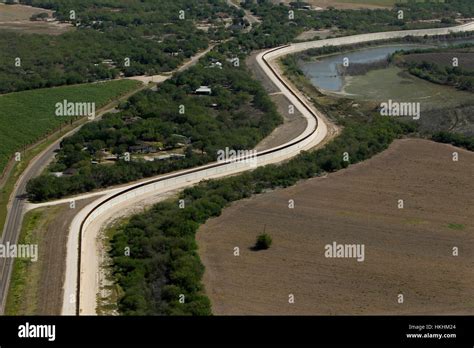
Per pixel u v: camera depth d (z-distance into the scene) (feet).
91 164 554.87
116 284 372.38
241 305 350.43
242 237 429.79
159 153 585.63
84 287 369.09
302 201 485.56
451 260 402.31
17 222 457.27
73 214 460.96
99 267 392.68
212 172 539.29
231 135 609.01
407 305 354.33
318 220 454.40
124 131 612.29
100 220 460.55
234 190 498.28
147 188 508.94
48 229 438.81
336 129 653.30
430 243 423.23
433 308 352.08
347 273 385.70
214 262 397.19
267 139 624.59
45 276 379.14
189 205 463.83
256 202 484.33
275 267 391.65
